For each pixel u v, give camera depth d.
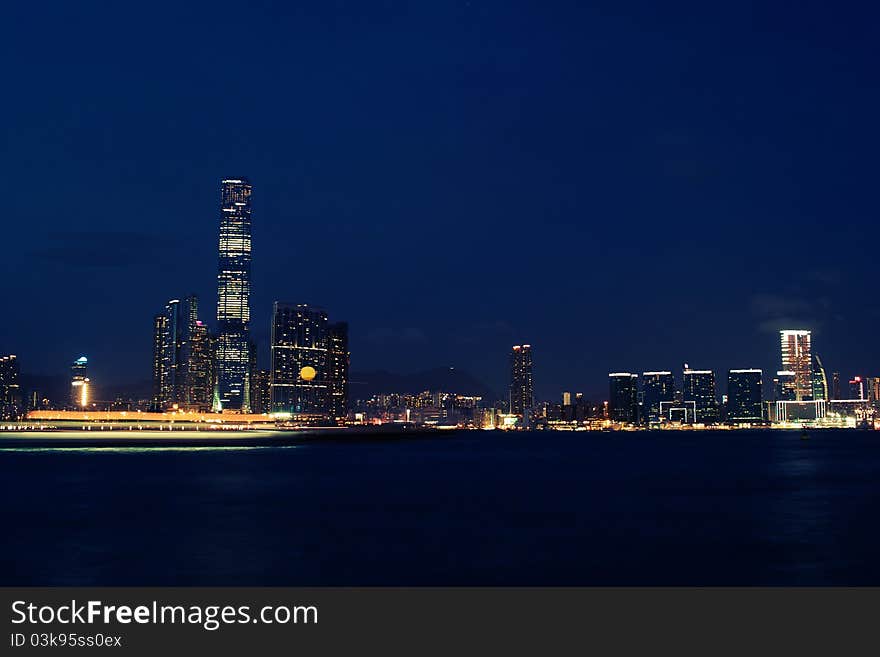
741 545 46.78
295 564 40.41
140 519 58.41
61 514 61.59
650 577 37.53
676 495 80.31
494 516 61.16
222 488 87.19
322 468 130.50
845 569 39.38
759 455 199.38
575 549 45.19
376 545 46.41
